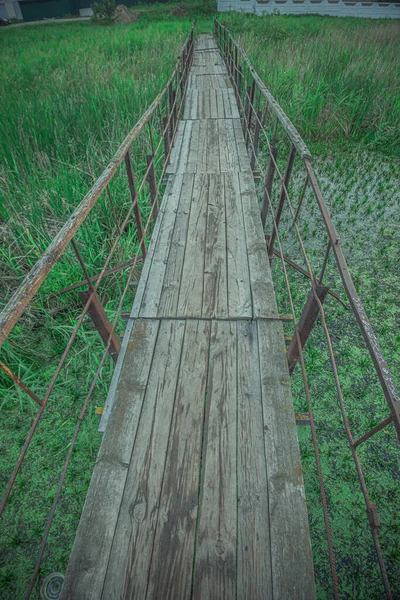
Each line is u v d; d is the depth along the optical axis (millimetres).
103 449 1825
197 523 1561
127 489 1677
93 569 1437
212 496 1643
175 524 1559
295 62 9148
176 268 3021
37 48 15000
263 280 2852
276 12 22719
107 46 13273
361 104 7582
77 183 4918
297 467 1728
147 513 1595
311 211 5262
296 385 3170
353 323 3672
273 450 1794
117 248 4195
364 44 11336
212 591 1380
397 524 2361
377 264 4348
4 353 3195
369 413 2955
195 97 7652
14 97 8273
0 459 2752
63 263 3951
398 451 2703
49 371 3256
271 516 1570
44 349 3418
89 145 5809
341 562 2234
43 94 8203
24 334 3461
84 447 2799
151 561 1456
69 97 7547
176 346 2352
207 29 19953
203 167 4738
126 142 2674
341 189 5711
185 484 1688
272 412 1950
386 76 8117
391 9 23031
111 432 1896
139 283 2881
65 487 2594
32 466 2709
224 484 1683
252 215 3689
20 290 1244
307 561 1442
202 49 13656
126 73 9469
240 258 3109
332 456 2713
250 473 1717
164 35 14688
